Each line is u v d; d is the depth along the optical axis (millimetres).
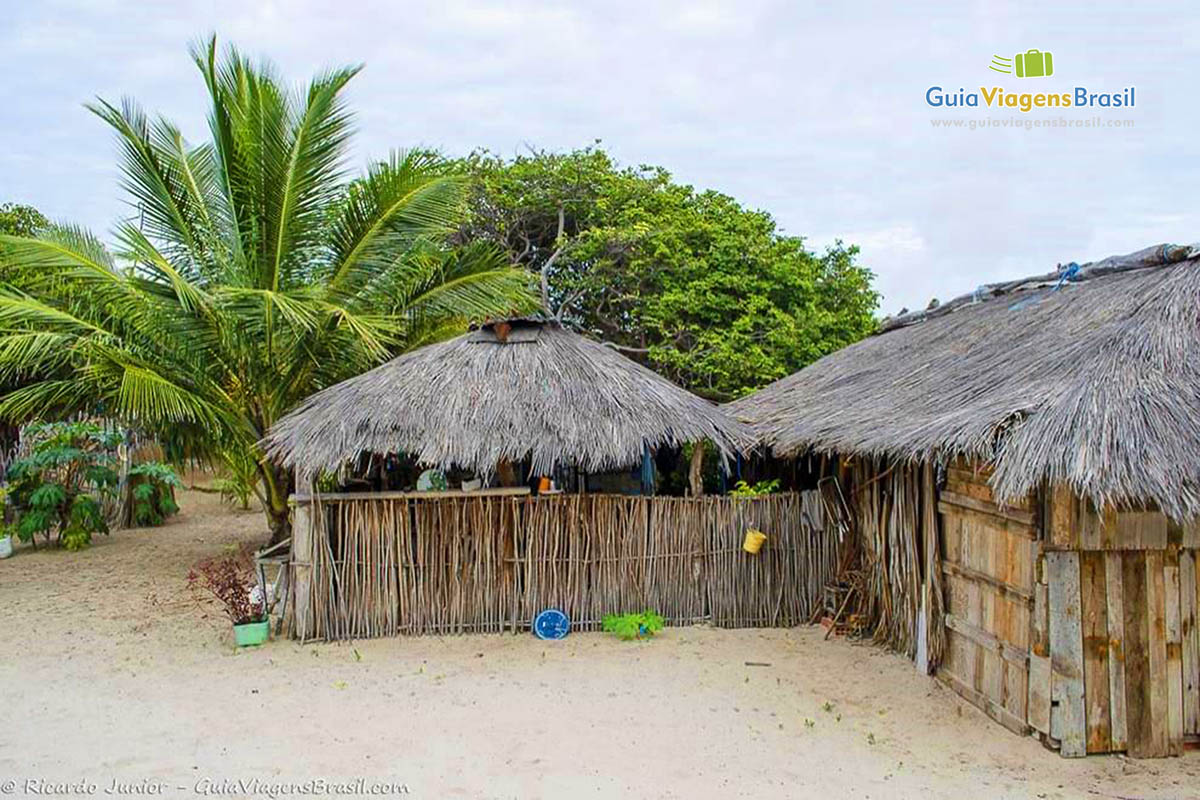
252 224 11734
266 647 8562
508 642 8750
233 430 11953
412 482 11195
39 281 12039
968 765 5773
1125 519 5906
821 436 8211
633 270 18047
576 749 6059
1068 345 6695
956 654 7246
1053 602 5914
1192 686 5980
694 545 9328
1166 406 5512
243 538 15117
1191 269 7016
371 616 8883
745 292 17406
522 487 9430
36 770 5672
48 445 14070
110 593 10969
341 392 9422
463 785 5477
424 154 12180
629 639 8812
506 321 9852
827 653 8336
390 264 12102
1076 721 5883
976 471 6898
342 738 6254
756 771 5699
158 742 6168
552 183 19328
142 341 11742
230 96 11734
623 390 9352
